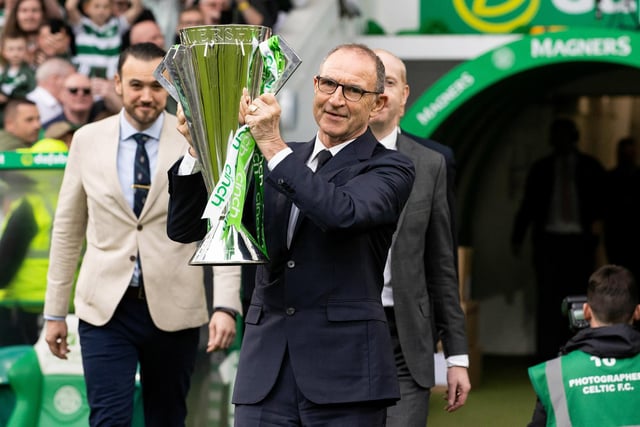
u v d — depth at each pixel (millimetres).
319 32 19750
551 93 26516
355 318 9406
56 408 14117
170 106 18188
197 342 13008
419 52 20844
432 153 12078
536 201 24094
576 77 25500
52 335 13016
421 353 11711
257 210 9328
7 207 15367
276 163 8953
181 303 12602
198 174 9617
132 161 12625
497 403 21312
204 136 9312
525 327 26797
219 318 12961
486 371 24594
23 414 14047
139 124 12617
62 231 12859
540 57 18953
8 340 15344
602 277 11844
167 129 12742
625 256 25562
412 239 11750
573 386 11414
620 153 25609
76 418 14086
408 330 11664
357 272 9484
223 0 19875
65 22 19953
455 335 12055
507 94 23500
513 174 26797
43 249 15359
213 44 9156
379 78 9555
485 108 23219
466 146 24578
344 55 9500
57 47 19781
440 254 12008
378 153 9711
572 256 23969
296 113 16797
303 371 9367
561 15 21500
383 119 11953
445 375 12641
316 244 9461
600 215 24125
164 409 13016
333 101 9438
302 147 9891
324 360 9367
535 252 24281
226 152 9336
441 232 11977
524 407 20969
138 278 12492
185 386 13016
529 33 20828
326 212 8914
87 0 20031
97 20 20047
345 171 9539
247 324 9750
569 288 24062
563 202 24000
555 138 24031
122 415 12375
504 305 26922
